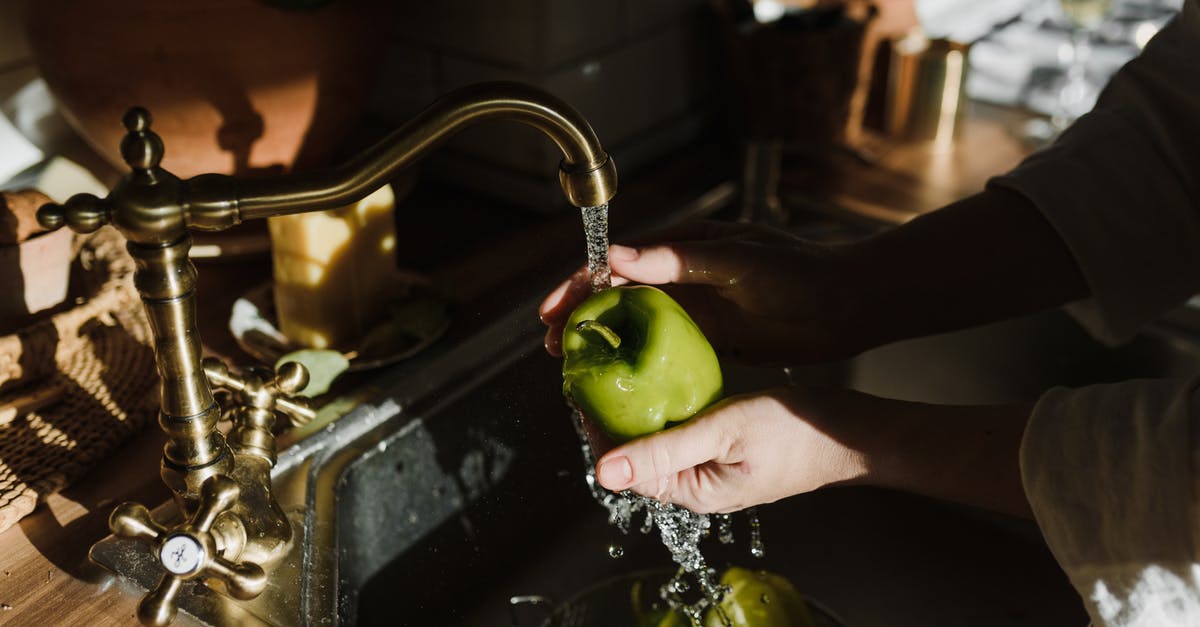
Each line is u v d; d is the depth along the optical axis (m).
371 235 0.77
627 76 1.00
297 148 0.83
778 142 0.99
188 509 0.58
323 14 0.77
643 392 0.58
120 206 0.48
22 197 0.74
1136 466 0.50
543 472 0.79
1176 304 0.77
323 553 0.62
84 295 0.79
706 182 1.02
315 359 0.73
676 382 0.59
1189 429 0.49
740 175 1.01
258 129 0.80
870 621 0.83
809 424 0.59
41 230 0.74
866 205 0.99
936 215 0.75
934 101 1.08
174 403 0.55
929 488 0.60
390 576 0.74
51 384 0.71
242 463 0.62
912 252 0.72
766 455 0.59
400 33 0.99
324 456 0.69
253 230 0.88
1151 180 0.73
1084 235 0.72
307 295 0.76
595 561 0.85
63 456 0.66
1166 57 0.73
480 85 0.50
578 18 0.92
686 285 0.74
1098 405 0.53
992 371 0.94
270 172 0.83
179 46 0.73
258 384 0.63
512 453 0.78
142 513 0.53
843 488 0.94
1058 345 0.90
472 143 0.99
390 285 0.81
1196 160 0.72
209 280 0.87
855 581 0.86
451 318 0.81
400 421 0.73
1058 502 0.53
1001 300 0.75
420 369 0.76
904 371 0.96
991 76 1.28
